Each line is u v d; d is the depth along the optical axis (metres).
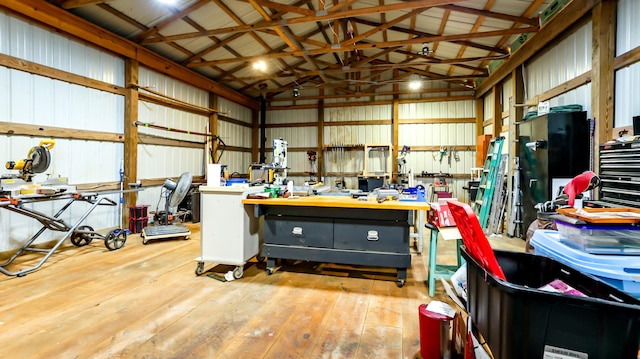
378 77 8.28
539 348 0.96
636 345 0.88
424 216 4.58
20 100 3.60
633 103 3.08
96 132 4.46
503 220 5.25
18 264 3.33
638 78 3.02
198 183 6.43
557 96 4.35
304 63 7.60
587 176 1.59
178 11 4.49
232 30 4.58
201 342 1.90
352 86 8.39
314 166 8.68
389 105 8.27
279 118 8.98
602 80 3.31
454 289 1.79
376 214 2.82
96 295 2.58
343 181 8.12
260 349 1.83
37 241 3.81
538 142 4.02
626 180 2.58
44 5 3.66
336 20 5.17
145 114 5.30
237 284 2.86
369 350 1.83
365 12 4.02
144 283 2.86
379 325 2.12
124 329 2.04
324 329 2.06
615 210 1.52
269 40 6.12
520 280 1.42
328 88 8.64
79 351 1.80
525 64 5.25
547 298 0.94
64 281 2.88
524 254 1.42
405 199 3.04
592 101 3.46
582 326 0.92
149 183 5.39
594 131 3.44
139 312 2.29
